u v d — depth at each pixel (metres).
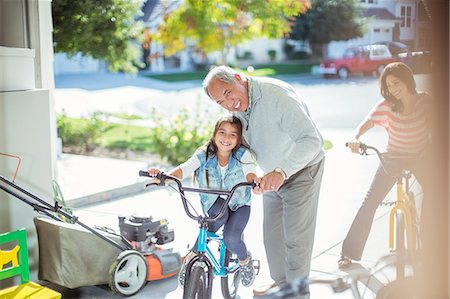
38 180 3.44
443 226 2.58
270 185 2.64
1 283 3.30
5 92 3.25
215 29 9.97
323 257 3.84
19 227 3.36
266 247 3.19
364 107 10.03
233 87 2.83
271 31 9.50
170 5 9.88
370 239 3.95
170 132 7.18
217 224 3.01
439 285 2.60
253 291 3.32
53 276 3.23
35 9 4.28
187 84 14.38
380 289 2.74
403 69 3.12
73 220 3.16
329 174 5.77
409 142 3.15
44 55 4.41
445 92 2.54
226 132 2.92
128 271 3.33
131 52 8.37
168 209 5.08
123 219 3.64
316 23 13.88
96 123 8.40
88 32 7.53
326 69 13.80
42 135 3.45
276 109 2.84
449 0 2.48
